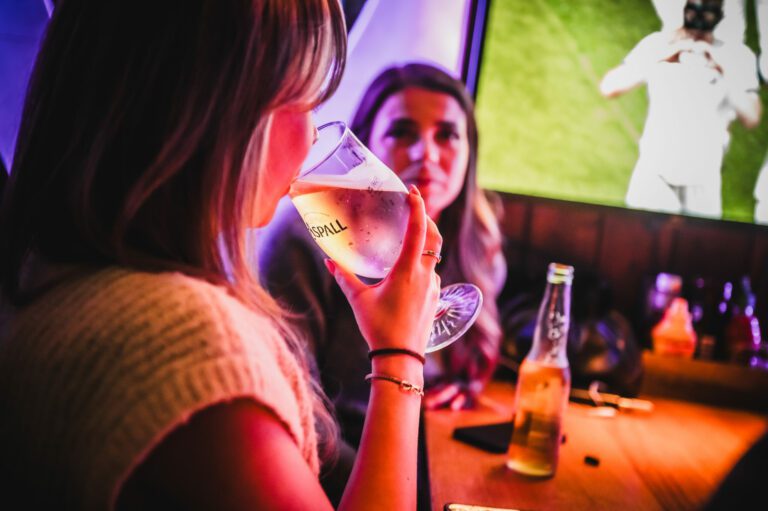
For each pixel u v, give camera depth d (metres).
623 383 1.67
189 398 0.52
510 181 2.00
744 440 1.44
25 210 0.69
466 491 1.02
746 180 1.98
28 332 0.60
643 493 1.07
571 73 1.96
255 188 0.71
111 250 0.63
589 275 1.77
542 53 1.95
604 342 1.67
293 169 0.78
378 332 0.79
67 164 0.66
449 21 1.97
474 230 1.89
